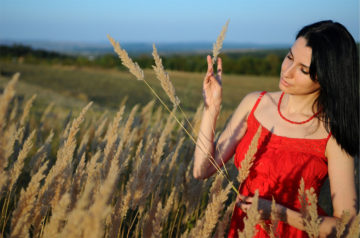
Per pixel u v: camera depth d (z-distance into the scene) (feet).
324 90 4.06
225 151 5.18
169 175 8.27
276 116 4.75
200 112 8.50
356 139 4.14
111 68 153.28
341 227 3.35
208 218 3.32
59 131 13.02
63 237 2.06
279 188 4.40
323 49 3.86
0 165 2.70
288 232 4.34
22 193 2.89
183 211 8.61
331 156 4.30
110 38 3.77
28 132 9.50
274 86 113.60
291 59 4.26
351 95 4.02
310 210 3.29
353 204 4.00
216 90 4.87
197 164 4.95
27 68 116.88
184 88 85.61
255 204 2.92
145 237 4.09
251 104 5.16
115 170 4.29
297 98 4.60
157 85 82.99
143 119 10.27
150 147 4.61
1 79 62.90
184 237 3.90
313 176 4.33
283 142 4.51
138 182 4.54
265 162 4.50
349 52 3.95
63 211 2.46
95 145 9.20
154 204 4.31
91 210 1.89
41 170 2.93
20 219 2.94
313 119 4.48
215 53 4.70
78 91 62.95
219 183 4.02
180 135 8.75
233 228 4.72
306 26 4.14
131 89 72.79
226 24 4.62
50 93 50.96
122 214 4.55
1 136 2.55
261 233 4.32
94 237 1.86
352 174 4.20
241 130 5.24
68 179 3.96
